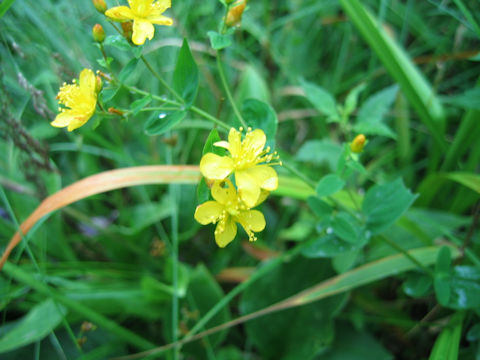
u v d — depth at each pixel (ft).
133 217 0.71
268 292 0.62
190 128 0.78
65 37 0.68
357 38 0.87
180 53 0.41
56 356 0.58
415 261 0.49
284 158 0.71
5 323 0.61
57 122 0.40
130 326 0.65
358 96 0.86
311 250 0.48
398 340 0.61
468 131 0.60
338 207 0.55
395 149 0.78
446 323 0.53
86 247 0.71
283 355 0.59
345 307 0.61
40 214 0.49
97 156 0.81
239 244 0.71
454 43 0.75
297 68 0.90
